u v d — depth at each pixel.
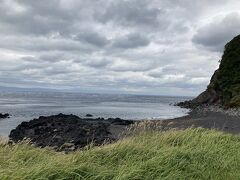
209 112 59.88
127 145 10.47
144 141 11.89
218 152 12.24
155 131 14.63
